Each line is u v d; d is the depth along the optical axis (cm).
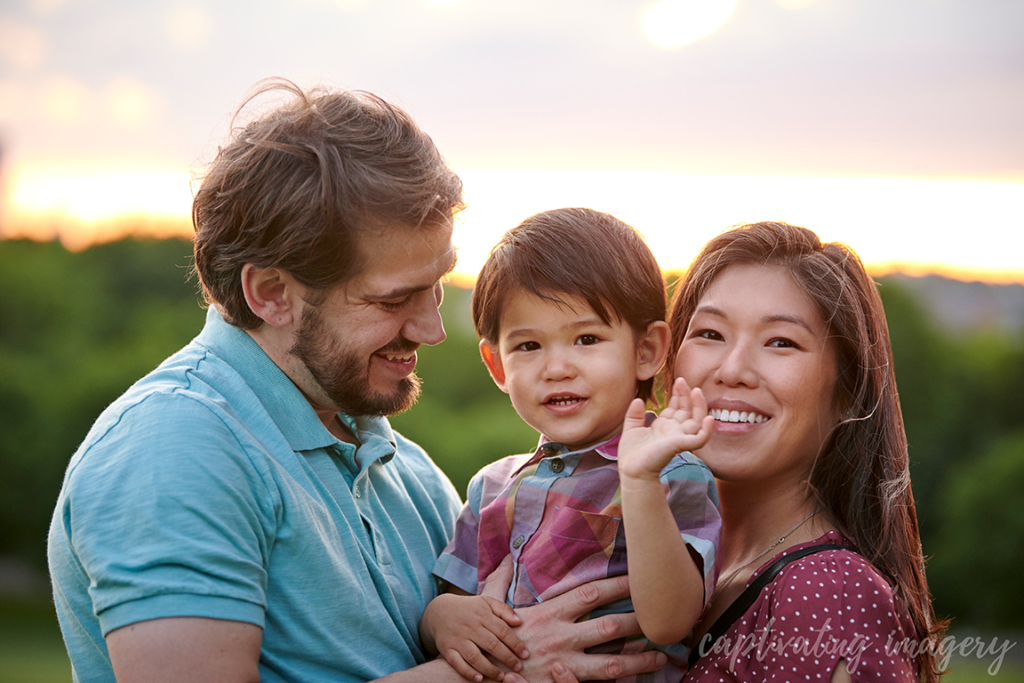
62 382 1773
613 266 195
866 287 200
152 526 148
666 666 185
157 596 144
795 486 197
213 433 162
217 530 152
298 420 184
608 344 195
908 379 1702
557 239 197
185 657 142
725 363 190
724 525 208
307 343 183
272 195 175
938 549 1606
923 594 202
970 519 1537
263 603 156
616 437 200
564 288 191
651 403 225
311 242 174
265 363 186
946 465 1666
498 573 198
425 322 192
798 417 189
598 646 183
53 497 1705
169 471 153
